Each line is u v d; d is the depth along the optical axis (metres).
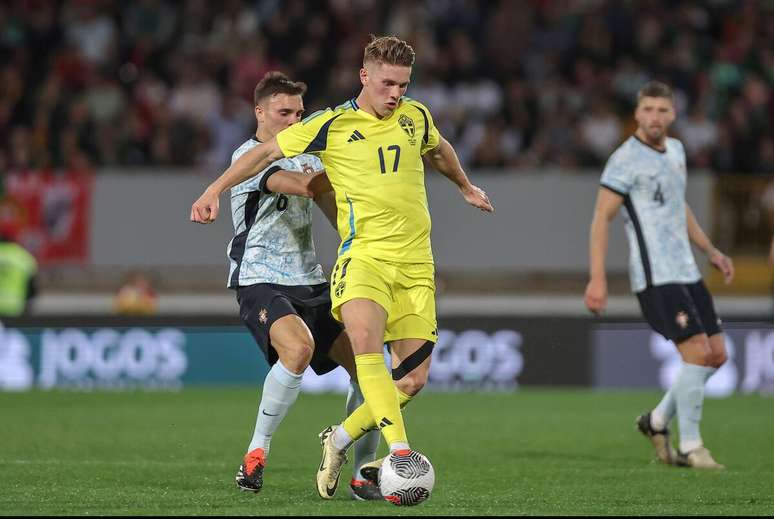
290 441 33.75
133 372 48.78
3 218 57.81
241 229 23.91
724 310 58.66
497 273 60.31
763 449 32.69
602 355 49.56
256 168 22.20
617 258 59.41
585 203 59.62
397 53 21.56
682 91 67.44
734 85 68.06
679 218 29.23
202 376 49.16
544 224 59.56
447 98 66.38
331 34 68.31
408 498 20.23
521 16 68.88
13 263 51.38
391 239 22.06
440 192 59.34
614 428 37.34
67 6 68.50
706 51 69.69
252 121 64.06
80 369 48.62
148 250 58.75
